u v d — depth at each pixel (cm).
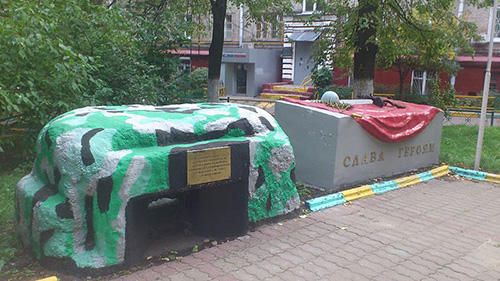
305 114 743
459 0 2230
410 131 824
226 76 2811
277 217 579
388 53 1157
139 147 446
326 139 720
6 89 632
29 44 620
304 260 472
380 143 788
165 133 467
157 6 1282
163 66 1184
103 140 423
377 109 822
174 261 457
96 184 407
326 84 2236
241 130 537
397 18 1133
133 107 527
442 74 2297
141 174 424
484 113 888
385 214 633
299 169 762
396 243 529
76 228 412
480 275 455
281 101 780
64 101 724
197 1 1376
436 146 929
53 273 411
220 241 513
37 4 741
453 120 1795
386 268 461
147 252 473
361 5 1022
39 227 412
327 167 723
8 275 404
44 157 439
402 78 1950
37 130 752
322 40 1231
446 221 615
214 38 1123
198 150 464
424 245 527
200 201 527
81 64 720
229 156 492
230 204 517
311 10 2533
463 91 2348
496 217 640
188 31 1291
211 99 1150
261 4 1349
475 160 907
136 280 412
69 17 809
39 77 683
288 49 2695
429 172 863
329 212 630
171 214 568
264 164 545
